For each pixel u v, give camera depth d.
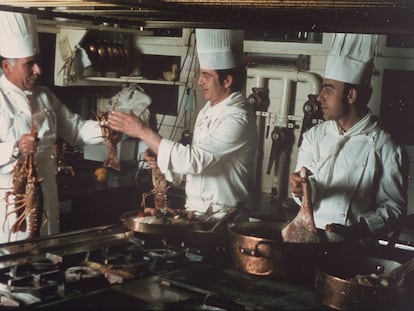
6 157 3.10
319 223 2.83
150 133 2.75
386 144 2.78
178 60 4.93
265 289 1.94
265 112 4.39
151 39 4.97
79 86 5.05
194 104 4.81
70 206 4.08
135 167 4.85
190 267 2.16
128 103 4.75
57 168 4.44
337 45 2.78
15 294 1.83
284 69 4.30
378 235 2.58
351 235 2.46
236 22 2.29
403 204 2.75
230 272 2.11
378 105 4.04
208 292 1.89
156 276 2.06
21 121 3.34
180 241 2.44
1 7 2.05
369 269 2.05
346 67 2.73
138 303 1.80
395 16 1.95
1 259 2.14
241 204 2.82
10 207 3.27
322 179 2.82
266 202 4.20
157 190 3.06
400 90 3.99
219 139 2.81
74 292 1.86
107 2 1.74
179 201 4.29
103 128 3.40
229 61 2.88
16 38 3.22
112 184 4.43
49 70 4.66
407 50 3.90
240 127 2.84
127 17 2.38
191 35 4.75
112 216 4.41
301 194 2.34
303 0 1.73
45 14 2.21
